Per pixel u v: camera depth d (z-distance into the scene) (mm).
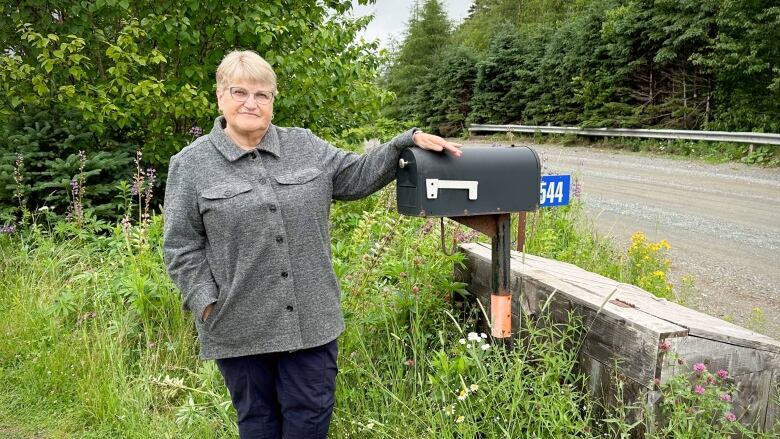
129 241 4379
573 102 19453
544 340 2877
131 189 5176
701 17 15062
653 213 8023
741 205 8469
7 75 5992
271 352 2166
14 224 5383
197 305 2111
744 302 4883
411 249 3928
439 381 2600
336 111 7426
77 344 3582
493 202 2312
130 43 5691
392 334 3035
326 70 6391
